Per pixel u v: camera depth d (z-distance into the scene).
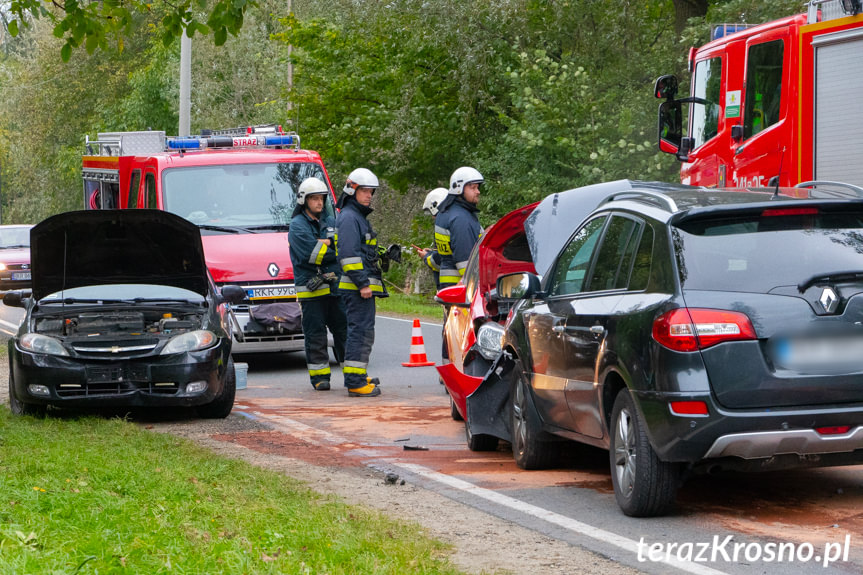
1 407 17.91
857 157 17.41
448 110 46.59
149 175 26.27
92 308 17.66
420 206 56.91
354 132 49.19
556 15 41.62
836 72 17.81
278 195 26.00
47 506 9.60
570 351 11.39
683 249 9.94
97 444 13.89
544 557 9.08
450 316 16.50
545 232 13.70
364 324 19.89
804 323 9.48
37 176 101.00
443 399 19.28
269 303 23.77
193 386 16.70
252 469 12.47
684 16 39.94
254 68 74.81
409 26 44.25
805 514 10.32
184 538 8.63
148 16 84.25
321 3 51.59
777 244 9.90
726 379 9.41
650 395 9.72
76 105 91.50
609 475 12.48
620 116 39.09
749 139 19.95
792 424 9.38
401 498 11.50
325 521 9.66
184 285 18.78
